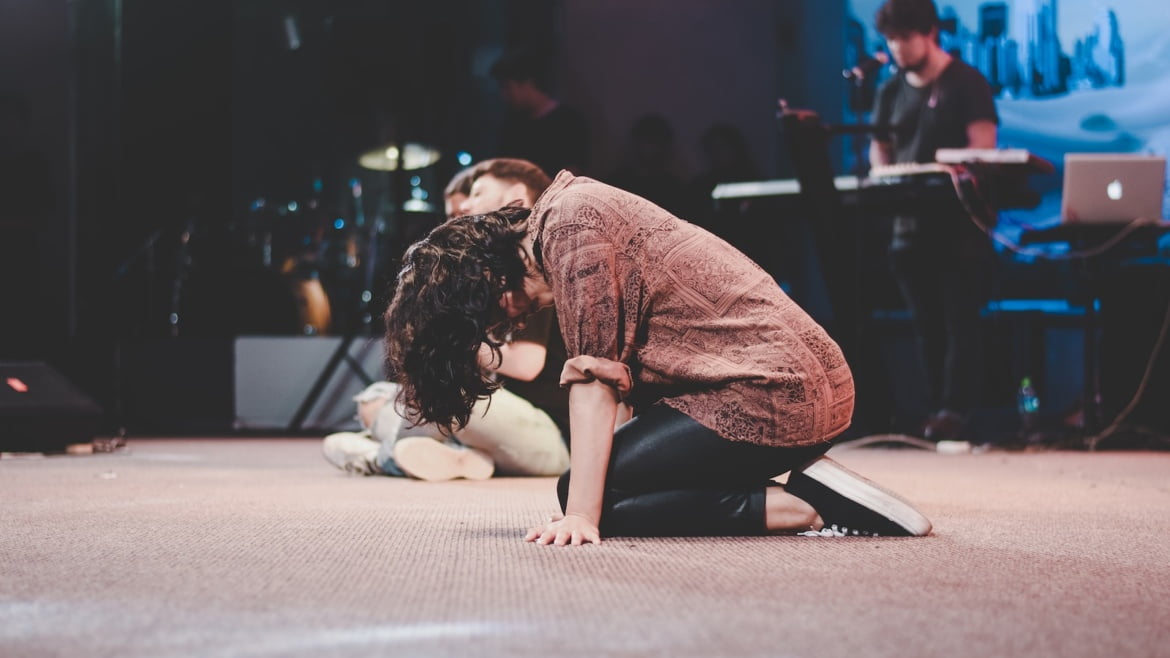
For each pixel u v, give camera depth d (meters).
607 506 1.83
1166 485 2.95
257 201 6.71
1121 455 4.18
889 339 5.72
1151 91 5.76
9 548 1.73
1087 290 4.50
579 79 6.53
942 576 1.47
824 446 1.84
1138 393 4.63
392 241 5.77
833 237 4.27
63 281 6.27
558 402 2.99
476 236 1.77
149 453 4.33
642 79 6.51
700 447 1.78
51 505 2.39
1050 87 5.93
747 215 4.69
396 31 5.61
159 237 6.39
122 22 6.67
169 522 2.07
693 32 6.48
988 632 1.13
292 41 7.34
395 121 5.73
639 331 1.82
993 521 2.12
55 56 6.39
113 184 6.45
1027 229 4.76
